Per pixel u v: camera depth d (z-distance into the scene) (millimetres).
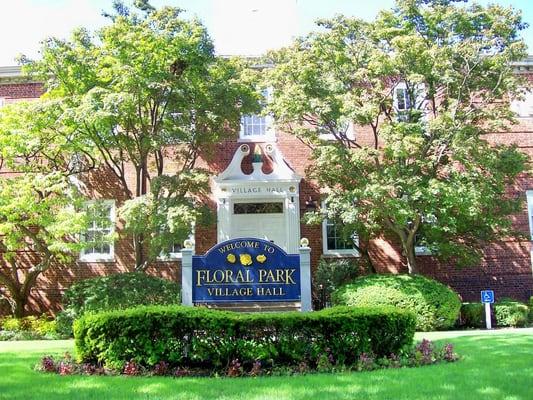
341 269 18906
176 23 16438
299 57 16562
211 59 17281
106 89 15703
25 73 17828
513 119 16578
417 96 17969
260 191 19922
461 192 14938
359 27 17172
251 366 8305
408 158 16250
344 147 16797
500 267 20562
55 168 19031
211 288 11797
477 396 6285
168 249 17078
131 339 8289
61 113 16156
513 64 19500
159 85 16125
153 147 16938
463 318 17047
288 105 16016
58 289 20500
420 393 6461
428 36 17172
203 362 8328
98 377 7770
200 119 17156
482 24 16703
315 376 7594
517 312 16812
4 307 19859
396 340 8820
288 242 19703
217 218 18781
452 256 19016
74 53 16438
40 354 10211
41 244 18469
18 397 6566
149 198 16203
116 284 16547
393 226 17562
